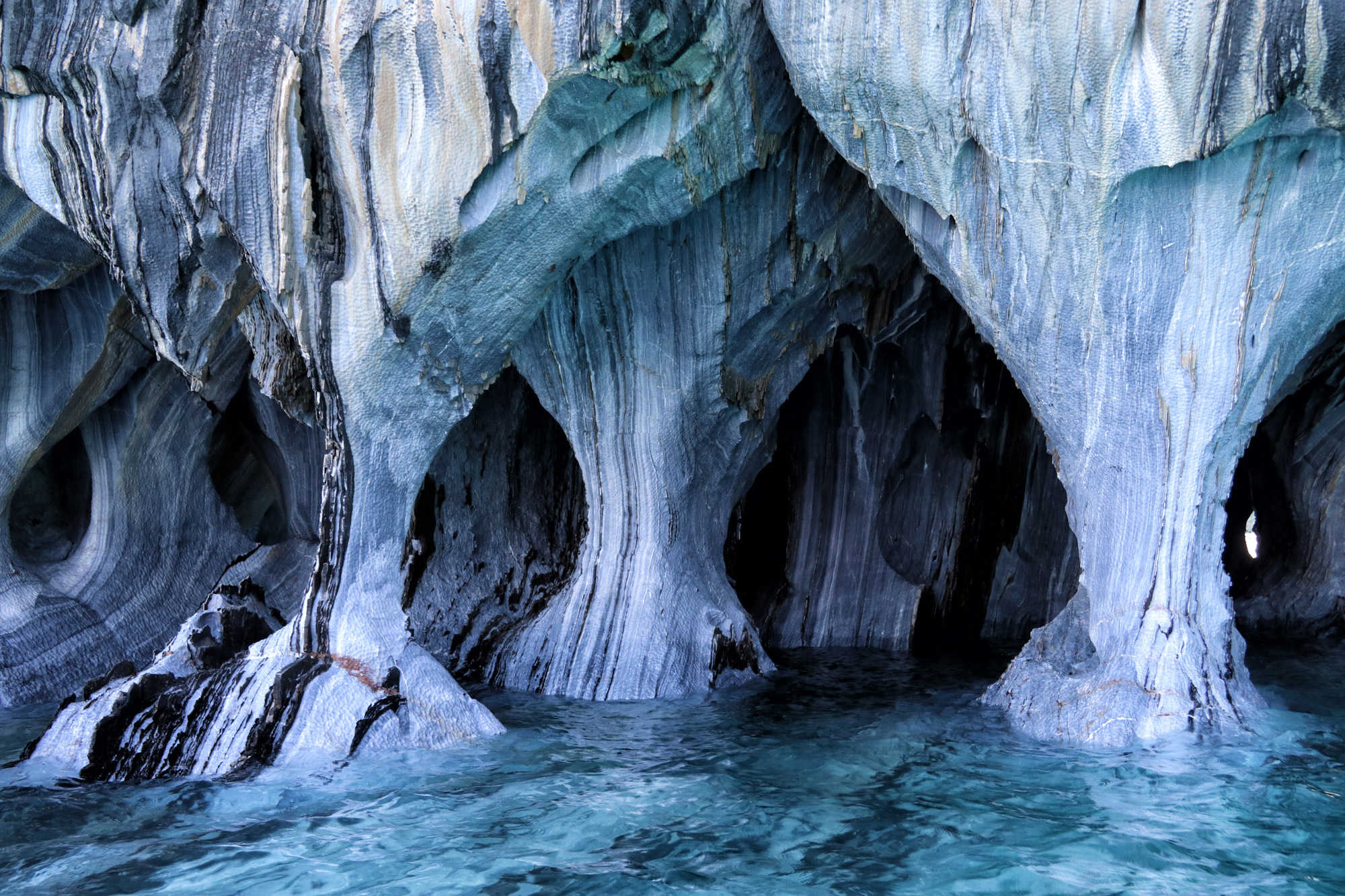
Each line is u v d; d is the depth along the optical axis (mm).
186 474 8773
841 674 7531
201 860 3697
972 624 9352
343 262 5180
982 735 5355
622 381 7121
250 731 4906
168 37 5082
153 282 5609
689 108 5266
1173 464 5055
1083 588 6012
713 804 4305
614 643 6953
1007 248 5098
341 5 4941
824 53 5047
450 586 8359
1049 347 5250
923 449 9258
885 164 5223
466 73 4961
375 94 5020
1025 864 3551
